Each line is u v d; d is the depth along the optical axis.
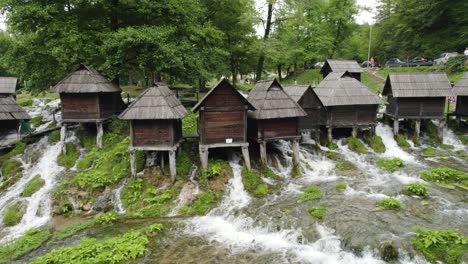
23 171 22.62
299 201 17.88
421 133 29.08
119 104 26.47
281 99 21.34
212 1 36.56
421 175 20.80
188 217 17.50
